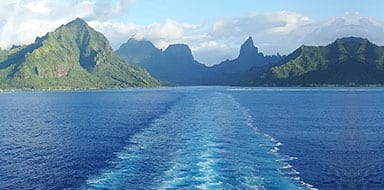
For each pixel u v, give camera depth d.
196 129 74.19
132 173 42.44
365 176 42.19
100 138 69.25
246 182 37.94
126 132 75.69
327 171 43.91
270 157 49.06
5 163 50.50
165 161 47.38
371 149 57.03
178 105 139.75
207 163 45.34
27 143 66.00
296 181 39.12
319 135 69.81
